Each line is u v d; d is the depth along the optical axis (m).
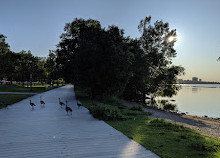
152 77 38.12
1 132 7.33
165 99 49.38
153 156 5.02
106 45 20.69
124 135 7.07
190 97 58.41
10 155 5.00
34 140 6.32
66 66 27.53
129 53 22.72
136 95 38.72
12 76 65.06
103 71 19.89
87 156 4.95
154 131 7.97
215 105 36.41
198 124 15.39
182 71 36.34
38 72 64.81
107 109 10.81
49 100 20.31
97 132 7.46
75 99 22.20
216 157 5.10
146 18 39.28
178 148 5.74
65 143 6.02
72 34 31.80
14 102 17.70
